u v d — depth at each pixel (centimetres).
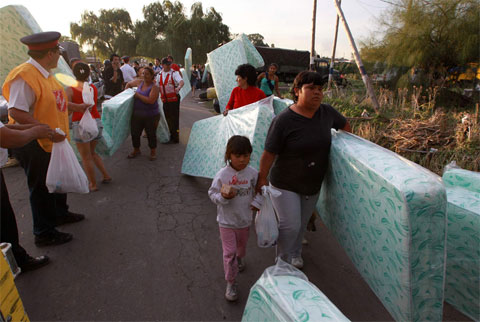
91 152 457
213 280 275
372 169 189
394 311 185
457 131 592
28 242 324
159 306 244
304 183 246
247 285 270
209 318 235
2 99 539
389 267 181
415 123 652
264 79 683
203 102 1468
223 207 249
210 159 455
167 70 684
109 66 859
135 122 580
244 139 235
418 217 160
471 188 270
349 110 948
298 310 124
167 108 693
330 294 262
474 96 1134
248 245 329
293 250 284
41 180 299
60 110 307
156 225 363
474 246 218
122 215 385
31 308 238
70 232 345
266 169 244
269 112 360
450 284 238
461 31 1128
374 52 1375
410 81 1236
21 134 225
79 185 301
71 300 247
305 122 233
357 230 217
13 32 497
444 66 1222
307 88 221
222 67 847
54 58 292
